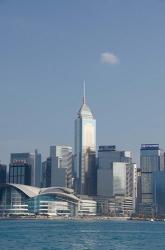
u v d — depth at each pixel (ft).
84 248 575.38
